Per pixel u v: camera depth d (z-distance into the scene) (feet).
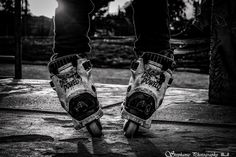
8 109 5.18
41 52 33.27
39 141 3.38
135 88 3.53
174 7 42.39
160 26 3.69
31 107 5.32
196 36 27.99
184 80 19.21
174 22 43.32
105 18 51.42
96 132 3.54
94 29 51.03
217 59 6.38
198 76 22.38
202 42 27.68
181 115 5.03
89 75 3.62
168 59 3.60
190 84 16.98
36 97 6.41
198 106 6.02
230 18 6.20
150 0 3.62
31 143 3.30
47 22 50.34
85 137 3.58
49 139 3.47
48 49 34.35
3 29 53.21
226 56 6.24
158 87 3.57
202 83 17.61
